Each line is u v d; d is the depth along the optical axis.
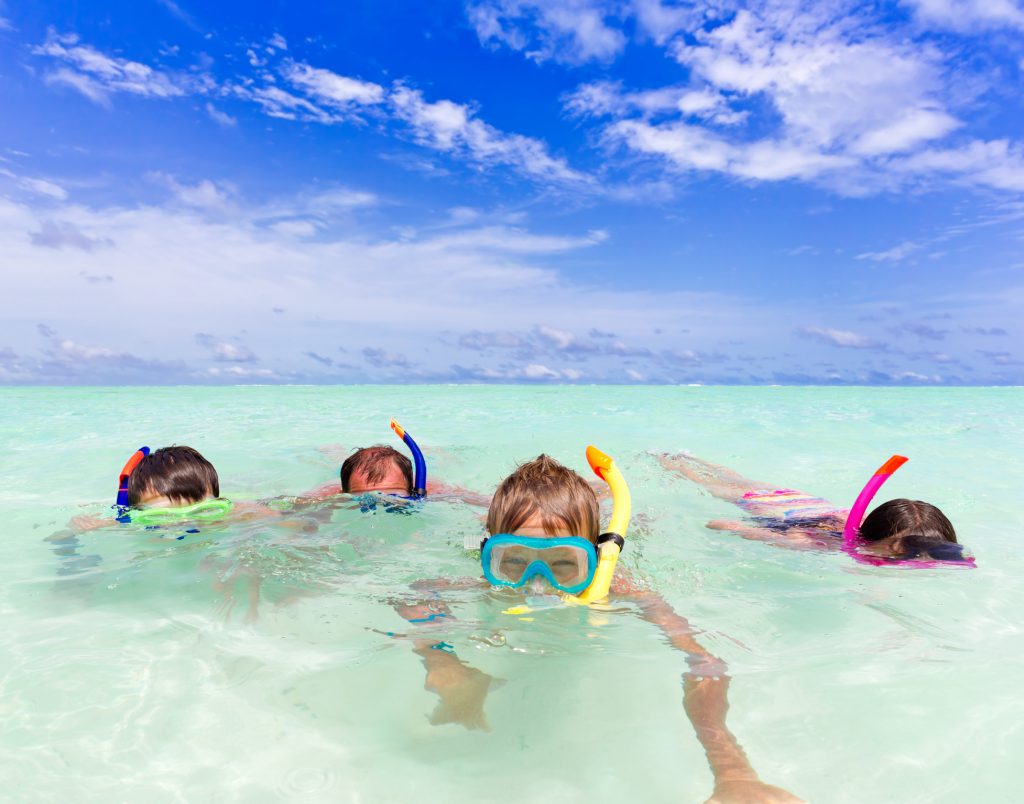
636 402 12.62
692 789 1.25
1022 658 1.80
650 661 1.76
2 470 4.83
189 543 2.80
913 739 1.41
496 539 2.17
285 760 1.34
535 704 1.54
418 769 1.31
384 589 2.29
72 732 1.42
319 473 4.94
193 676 1.67
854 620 2.09
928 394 16.30
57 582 2.35
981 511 3.84
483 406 11.34
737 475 4.99
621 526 2.23
